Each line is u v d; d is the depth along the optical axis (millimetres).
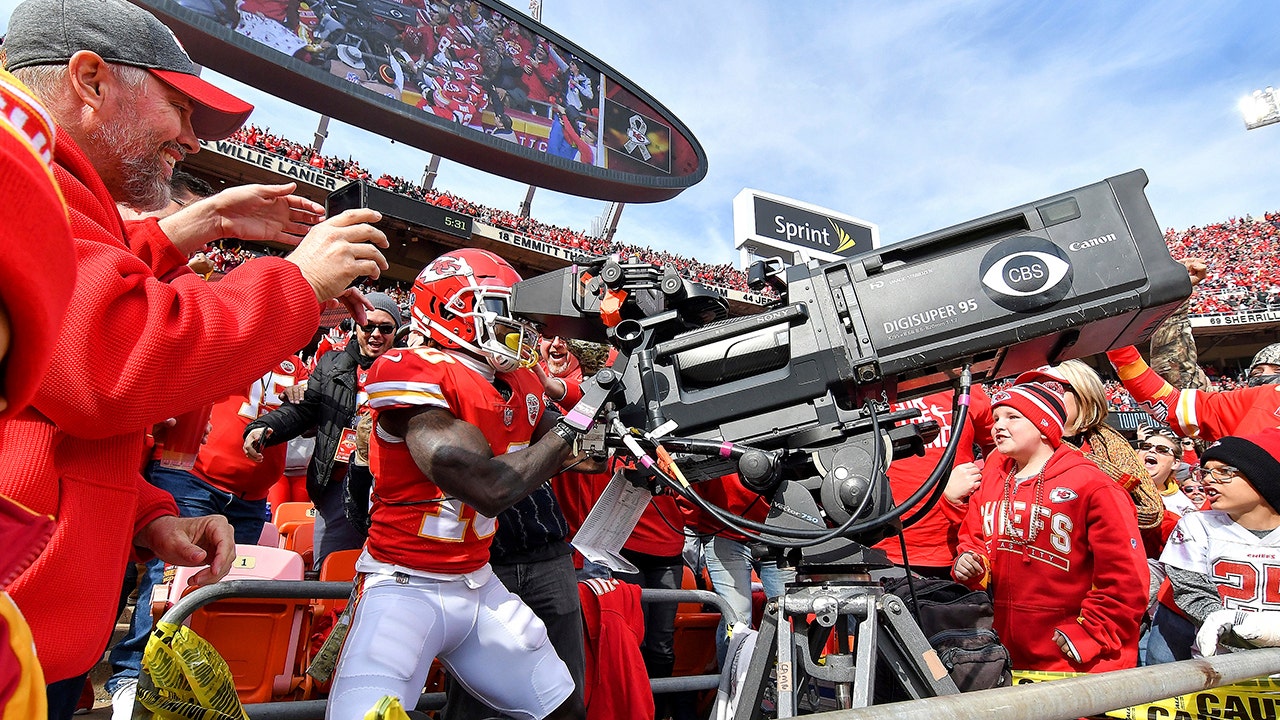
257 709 2086
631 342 1895
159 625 1036
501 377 2061
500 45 19781
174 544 1478
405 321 3666
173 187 2270
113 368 979
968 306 1707
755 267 1938
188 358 1061
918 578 2717
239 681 2523
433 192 22047
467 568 1886
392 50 17406
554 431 1746
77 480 1041
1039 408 2863
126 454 1149
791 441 1738
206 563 1489
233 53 14695
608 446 1790
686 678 2883
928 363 1712
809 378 1736
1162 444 4781
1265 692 2246
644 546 3352
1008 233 1776
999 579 2846
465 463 1664
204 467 3463
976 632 2385
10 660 568
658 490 1840
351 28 16672
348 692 1661
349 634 1802
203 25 14102
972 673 2248
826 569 1671
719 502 3016
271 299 1214
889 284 1757
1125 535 2533
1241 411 3281
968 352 1698
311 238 1384
